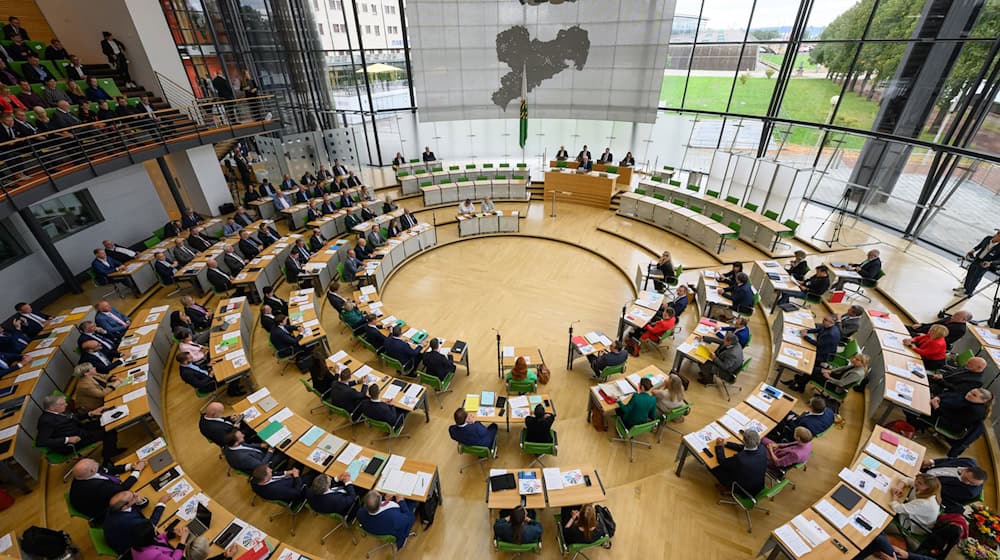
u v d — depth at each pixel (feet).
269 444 20.99
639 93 60.23
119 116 39.17
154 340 29.04
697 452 19.70
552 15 59.47
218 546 16.51
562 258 47.26
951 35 35.58
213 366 26.76
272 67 68.23
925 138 38.68
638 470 22.31
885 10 39.70
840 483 17.78
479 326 35.86
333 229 51.29
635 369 29.89
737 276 31.89
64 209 38.70
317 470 19.65
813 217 47.98
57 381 26.73
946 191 38.47
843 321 27.71
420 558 17.88
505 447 23.89
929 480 15.92
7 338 26.78
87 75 43.16
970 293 32.27
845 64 44.09
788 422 21.52
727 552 17.54
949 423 20.66
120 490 17.83
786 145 52.65
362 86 69.41
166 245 41.73
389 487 18.54
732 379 25.59
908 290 33.73
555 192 61.46
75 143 34.68
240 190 63.98
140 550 15.46
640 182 58.44
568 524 16.99
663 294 35.91
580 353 28.84
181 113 47.11
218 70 62.49
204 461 23.11
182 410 26.91
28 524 19.42
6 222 33.58
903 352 25.07
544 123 74.64
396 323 31.96
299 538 18.95
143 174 46.37
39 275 35.50
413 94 72.28
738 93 55.06
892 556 15.65
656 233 50.47
